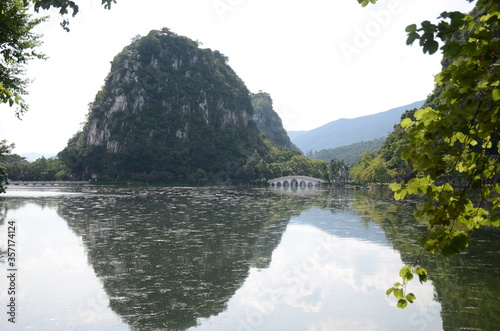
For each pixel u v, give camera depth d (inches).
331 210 1851.6
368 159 4970.5
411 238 1040.8
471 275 679.7
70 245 989.2
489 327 476.7
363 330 479.2
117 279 695.1
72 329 487.5
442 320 499.2
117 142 7278.5
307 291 628.7
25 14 650.2
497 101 132.6
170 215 1691.7
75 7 220.5
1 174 2284.7
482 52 127.5
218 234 1176.8
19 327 490.9
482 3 127.8
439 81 140.3
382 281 668.1
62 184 5895.7
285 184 6437.0
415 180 158.2
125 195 3240.7
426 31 133.7
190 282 681.6
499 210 900.0
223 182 6860.2
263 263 812.6
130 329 492.4
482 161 155.1
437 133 137.9
